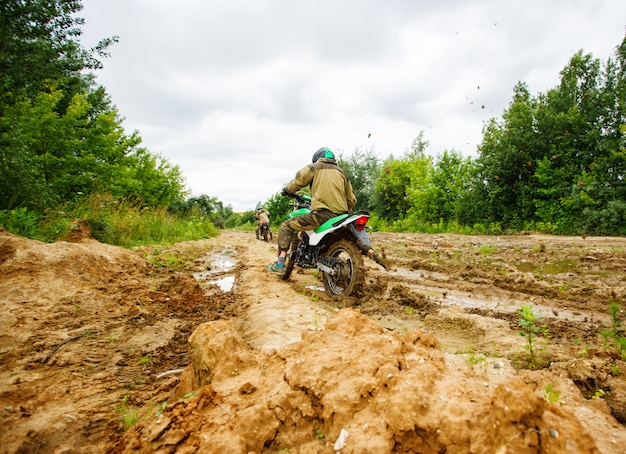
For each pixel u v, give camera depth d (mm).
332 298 4961
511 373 2523
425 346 2221
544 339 3277
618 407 2070
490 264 7965
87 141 13336
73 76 7879
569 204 17656
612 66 19375
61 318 3641
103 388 2467
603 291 5086
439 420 1453
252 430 1643
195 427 1709
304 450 1590
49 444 1874
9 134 7355
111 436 1953
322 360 1896
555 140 19766
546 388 2158
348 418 1611
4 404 2160
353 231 4766
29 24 6422
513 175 20984
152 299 4637
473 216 22953
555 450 1212
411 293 4773
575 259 8391
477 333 3508
